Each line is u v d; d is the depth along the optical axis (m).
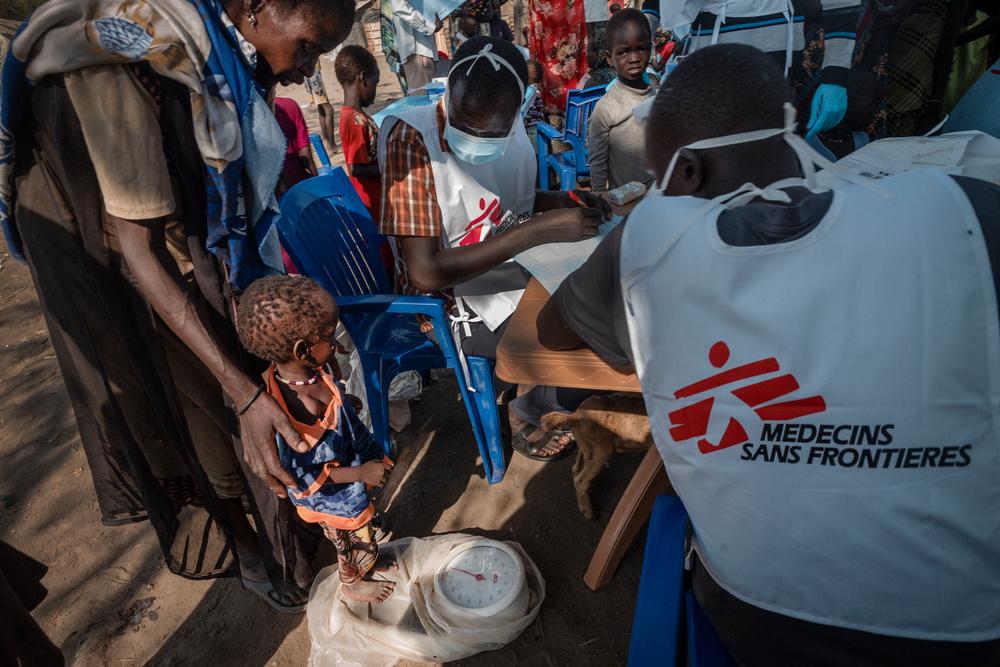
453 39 5.75
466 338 2.26
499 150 1.91
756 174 1.00
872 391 0.78
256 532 2.20
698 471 0.91
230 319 1.64
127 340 1.53
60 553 2.38
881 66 2.79
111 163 1.26
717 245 0.83
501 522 2.38
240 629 2.07
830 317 0.78
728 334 0.83
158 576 2.27
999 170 1.46
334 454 1.69
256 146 1.41
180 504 1.94
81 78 1.22
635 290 0.93
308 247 2.32
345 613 1.97
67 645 2.06
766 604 0.89
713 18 2.75
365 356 2.36
